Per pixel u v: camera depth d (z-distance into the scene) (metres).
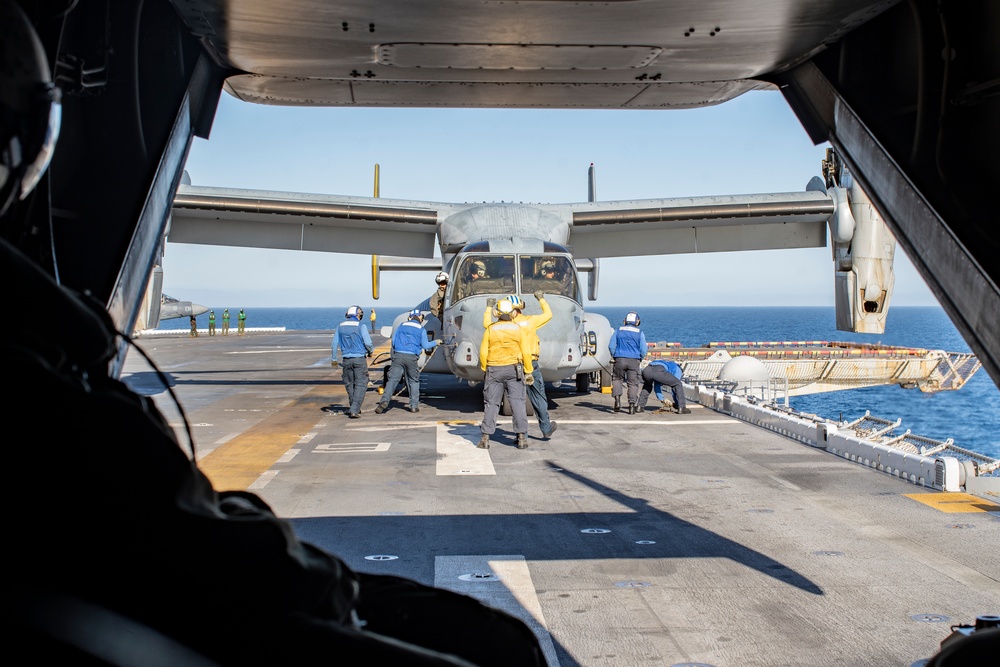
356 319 14.27
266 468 9.64
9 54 1.37
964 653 1.95
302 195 18.22
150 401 1.46
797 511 7.66
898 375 24.55
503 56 4.13
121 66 3.46
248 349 35.88
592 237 19.67
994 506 7.81
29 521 1.15
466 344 13.66
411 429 12.83
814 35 3.97
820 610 5.16
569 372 13.92
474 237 15.96
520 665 1.87
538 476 9.25
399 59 4.17
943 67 3.55
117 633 1.16
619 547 6.51
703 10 3.56
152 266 3.77
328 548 6.43
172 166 3.89
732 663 4.39
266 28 3.77
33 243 2.19
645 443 11.50
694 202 18.27
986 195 3.43
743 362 17.56
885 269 15.18
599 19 3.60
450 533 6.89
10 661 1.08
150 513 1.21
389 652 1.37
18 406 1.15
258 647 1.26
